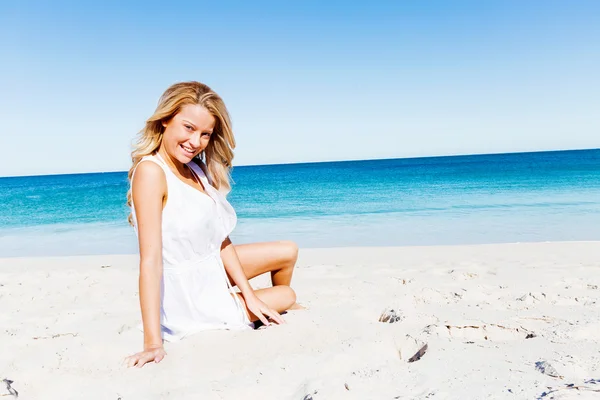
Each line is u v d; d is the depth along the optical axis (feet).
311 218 45.39
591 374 6.57
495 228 34.50
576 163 121.49
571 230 32.30
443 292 13.44
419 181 92.53
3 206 72.13
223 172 10.28
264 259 10.76
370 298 13.12
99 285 17.76
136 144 9.16
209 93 8.84
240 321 9.58
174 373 7.81
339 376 7.16
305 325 9.58
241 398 6.98
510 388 5.98
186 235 9.23
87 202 73.67
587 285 14.26
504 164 137.28
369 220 41.96
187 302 9.40
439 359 7.48
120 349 9.35
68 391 7.45
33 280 19.19
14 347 9.70
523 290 13.80
